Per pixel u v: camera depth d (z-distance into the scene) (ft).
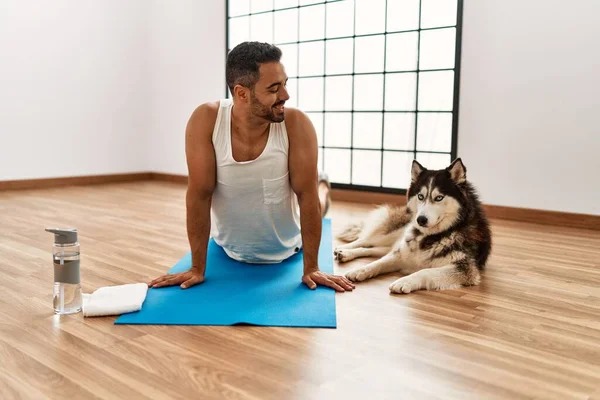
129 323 5.39
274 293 6.32
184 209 13.23
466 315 5.73
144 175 21.12
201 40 18.94
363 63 15.31
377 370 4.39
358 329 5.30
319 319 5.49
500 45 12.23
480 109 12.69
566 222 11.58
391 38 14.64
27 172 17.98
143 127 21.07
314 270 6.86
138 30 20.63
